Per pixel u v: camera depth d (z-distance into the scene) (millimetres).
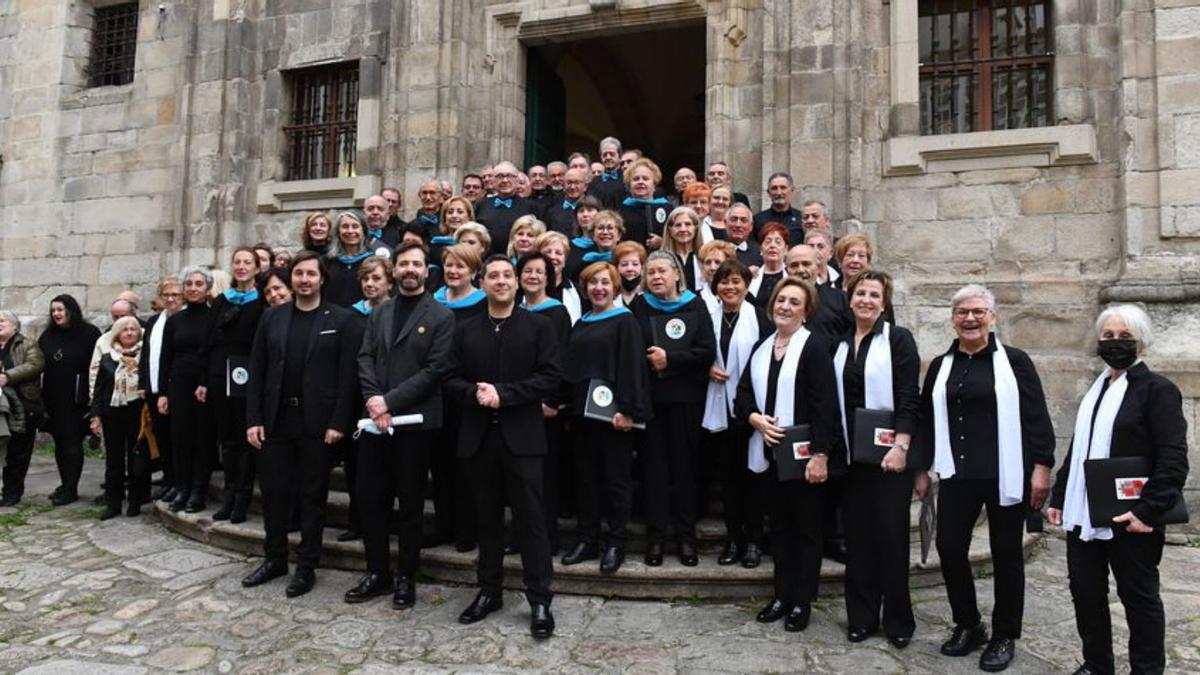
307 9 9977
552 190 7500
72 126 11352
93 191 11164
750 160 8133
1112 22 7266
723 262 4996
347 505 5820
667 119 14992
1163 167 6809
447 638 4234
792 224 6660
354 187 9492
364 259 5652
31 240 11414
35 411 7371
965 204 7461
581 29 8906
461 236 5438
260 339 5102
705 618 4480
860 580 4176
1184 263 6664
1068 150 7133
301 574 4902
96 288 11008
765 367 4383
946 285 7395
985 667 3846
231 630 4391
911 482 4145
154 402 6684
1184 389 6453
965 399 3926
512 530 5211
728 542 5039
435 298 5105
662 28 8805
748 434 4695
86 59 11648
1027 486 3842
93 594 4949
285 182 9836
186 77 10312
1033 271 7258
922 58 7832
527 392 4297
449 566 5043
